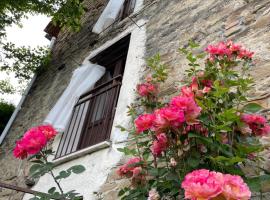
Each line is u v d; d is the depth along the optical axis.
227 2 3.13
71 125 4.34
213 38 2.97
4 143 6.17
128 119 3.27
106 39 5.30
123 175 2.00
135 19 4.81
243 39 2.62
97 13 6.79
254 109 1.69
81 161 3.50
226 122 1.49
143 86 2.37
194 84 1.75
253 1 2.80
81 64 5.45
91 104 4.29
